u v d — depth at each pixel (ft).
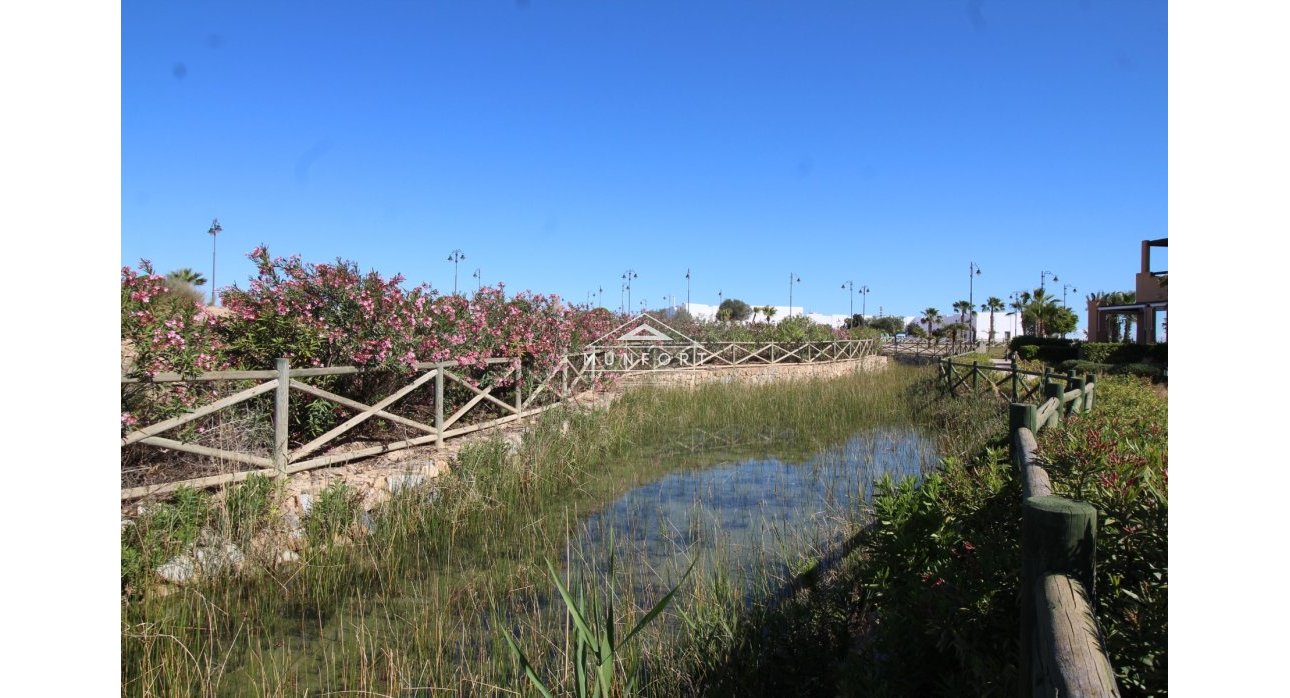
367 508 19.77
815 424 41.70
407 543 18.45
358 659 12.82
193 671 11.94
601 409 38.42
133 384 17.63
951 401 44.62
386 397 26.43
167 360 17.57
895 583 11.78
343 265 24.86
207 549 15.52
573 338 45.16
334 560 16.79
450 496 21.53
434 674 12.09
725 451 34.32
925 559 11.71
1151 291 74.90
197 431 18.88
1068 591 5.41
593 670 9.38
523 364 36.99
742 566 17.30
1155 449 10.02
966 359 80.02
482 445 25.48
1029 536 6.01
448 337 28.22
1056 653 4.80
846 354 90.17
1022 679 6.01
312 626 14.24
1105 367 60.44
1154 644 6.31
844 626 12.02
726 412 44.04
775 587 15.40
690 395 48.62
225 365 21.79
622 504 24.16
